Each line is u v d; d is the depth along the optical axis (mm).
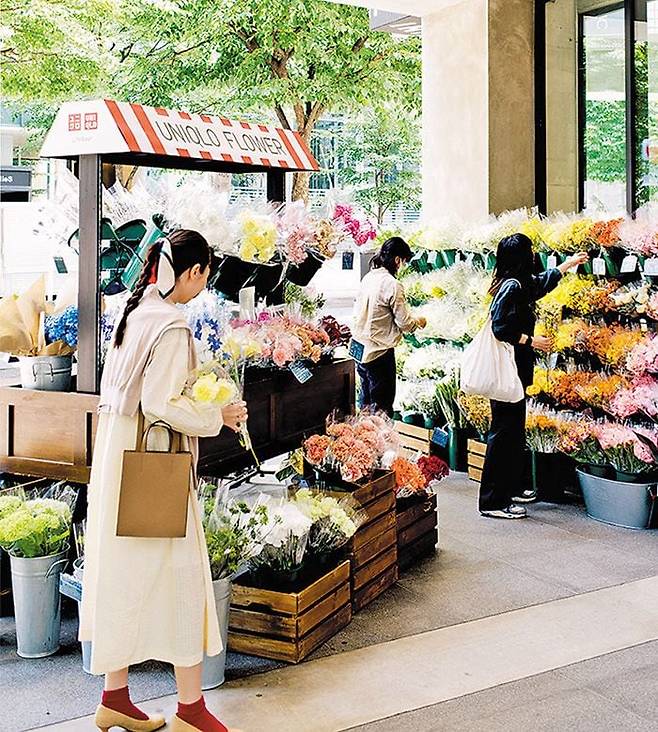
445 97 7438
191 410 2613
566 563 4434
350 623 3682
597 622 3699
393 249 5906
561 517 5273
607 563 4438
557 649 3432
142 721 2791
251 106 10812
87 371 3678
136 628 2654
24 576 3307
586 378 5391
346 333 4895
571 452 5297
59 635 3434
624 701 3018
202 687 3088
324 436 4023
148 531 2574
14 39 9391
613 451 5066
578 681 3164
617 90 6898
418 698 3033
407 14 7590
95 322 3633
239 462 4043
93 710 2963
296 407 4418
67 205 3965
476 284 6230
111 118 3498
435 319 6539
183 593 2648
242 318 4129
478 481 6102
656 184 6793
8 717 2904
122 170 4488
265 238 3838
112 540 2648
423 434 6504
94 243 3578
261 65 10797
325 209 4855
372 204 14414
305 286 4754
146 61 10492
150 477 2578
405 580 4195
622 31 6816
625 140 6852
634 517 5016
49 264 4383
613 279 5395
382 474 4113
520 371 5094
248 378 4109
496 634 3572
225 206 3934
